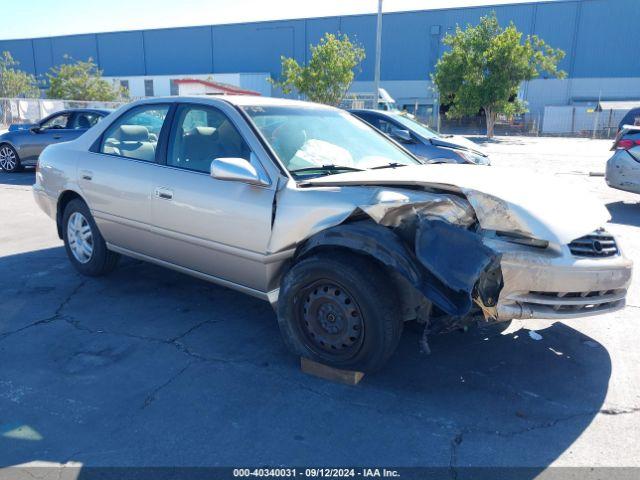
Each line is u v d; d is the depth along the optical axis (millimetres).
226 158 3631
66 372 3508
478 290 3039
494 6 47469
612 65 45781
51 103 26797
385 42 50594
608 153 21969
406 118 10930
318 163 3979
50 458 2691
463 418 3070
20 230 7355
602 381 3492
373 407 3166
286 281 3504
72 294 4879
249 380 3449
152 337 4039
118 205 4613
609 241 3479
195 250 4129
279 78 50562
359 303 3211
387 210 3189
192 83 30656
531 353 3875
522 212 3154
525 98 47531
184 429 2930
